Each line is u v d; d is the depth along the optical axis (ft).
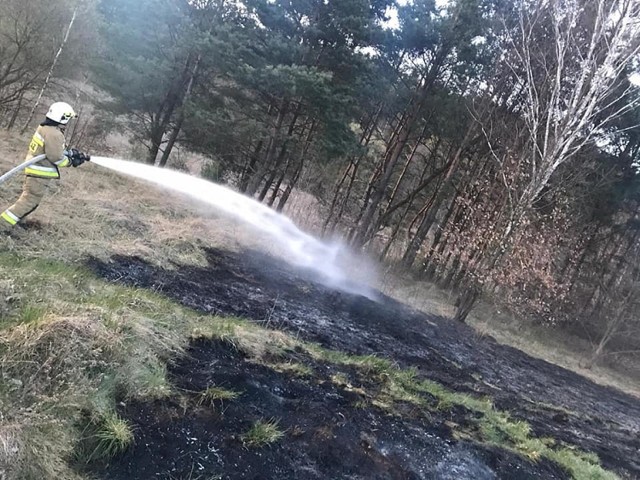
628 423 31.60
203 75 47.55
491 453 17.03
